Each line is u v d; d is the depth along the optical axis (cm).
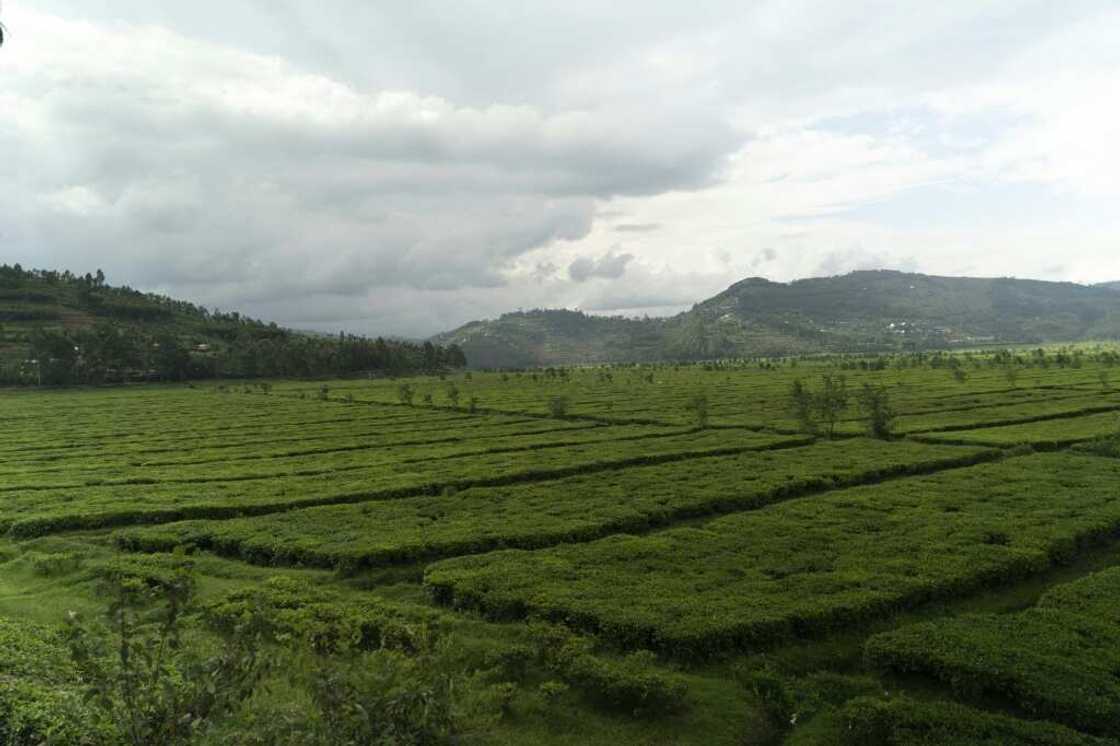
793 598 2089
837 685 1705
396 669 1188
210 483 4372
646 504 3338
